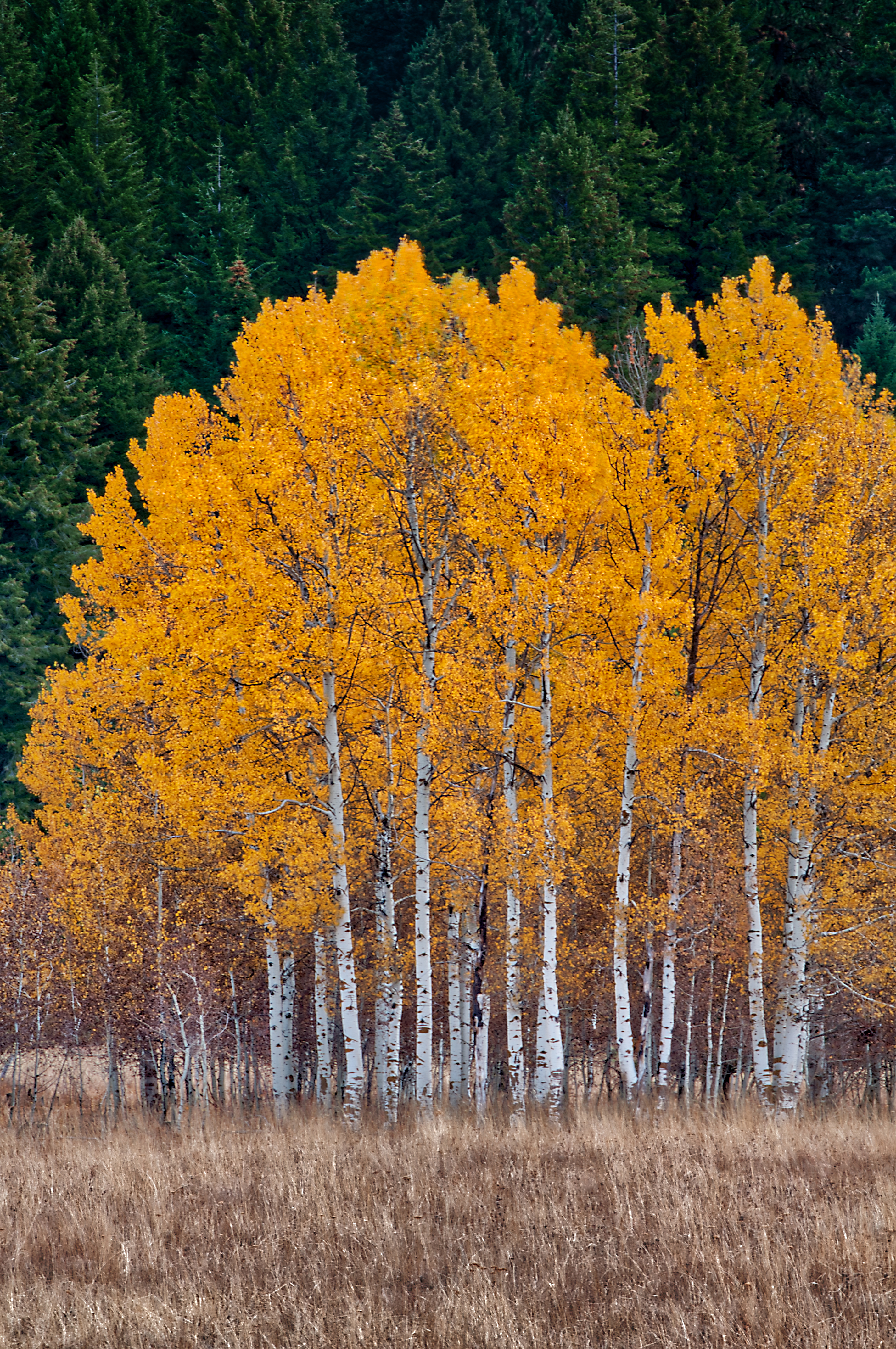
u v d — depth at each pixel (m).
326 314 14.82
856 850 15.09
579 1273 6.69
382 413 13.48
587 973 19.55
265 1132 12.92
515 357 14.70
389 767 14.84
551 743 14.30
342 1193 8.77
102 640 14.26
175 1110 17.77
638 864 20.20
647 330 14.96
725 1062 24.50
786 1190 8.40
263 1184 9.25
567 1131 12.00
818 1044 20.86
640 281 39.41
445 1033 23.33
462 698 13.33
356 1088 13.05
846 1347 5.46
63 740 22.45
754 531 15.00
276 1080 16.33
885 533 14.18
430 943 14.48
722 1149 10.35
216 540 13.70
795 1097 14.14
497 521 13.43
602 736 15.57
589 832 17.56
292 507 12.57
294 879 14.05
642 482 14.59
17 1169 11.02
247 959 20.38
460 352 14.34
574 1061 25.39
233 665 13.26
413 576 13.96
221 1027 20.83
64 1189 9.43
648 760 15.15
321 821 15.20
